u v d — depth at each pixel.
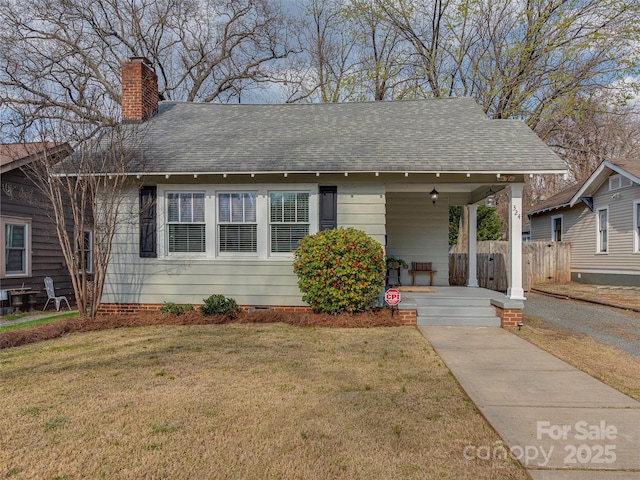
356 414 3.82
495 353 6.04
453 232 18.98
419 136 9.69
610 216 15.70
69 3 18.73
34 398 4.22
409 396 4.29
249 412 3.87
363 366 5.33
